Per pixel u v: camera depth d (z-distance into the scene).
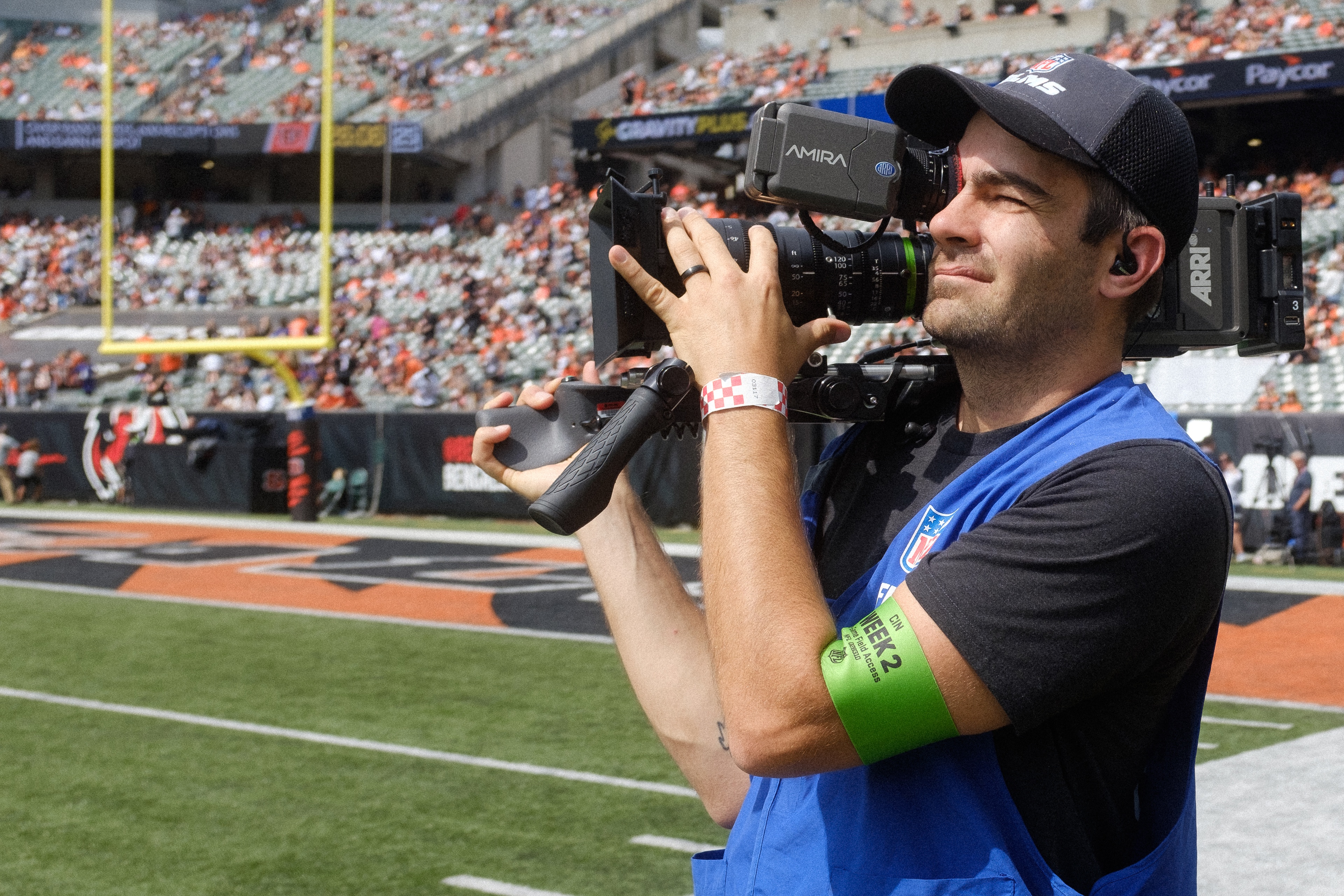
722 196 27.11
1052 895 1.06
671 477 13.86
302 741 5.49
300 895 3.68
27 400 21.91
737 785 1.43
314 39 29.39
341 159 28.42
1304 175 20.20
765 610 1.08
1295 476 11.04
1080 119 1.09
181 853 4.06
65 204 29.41
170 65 28.98
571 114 29.09
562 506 1.17
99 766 5.09
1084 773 1.10
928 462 1.25
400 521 15.96
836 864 1.12
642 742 5.45
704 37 33.09
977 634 1.02
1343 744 5.19
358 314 23.83
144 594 10.02
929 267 1.26
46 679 6.81
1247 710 5.89
